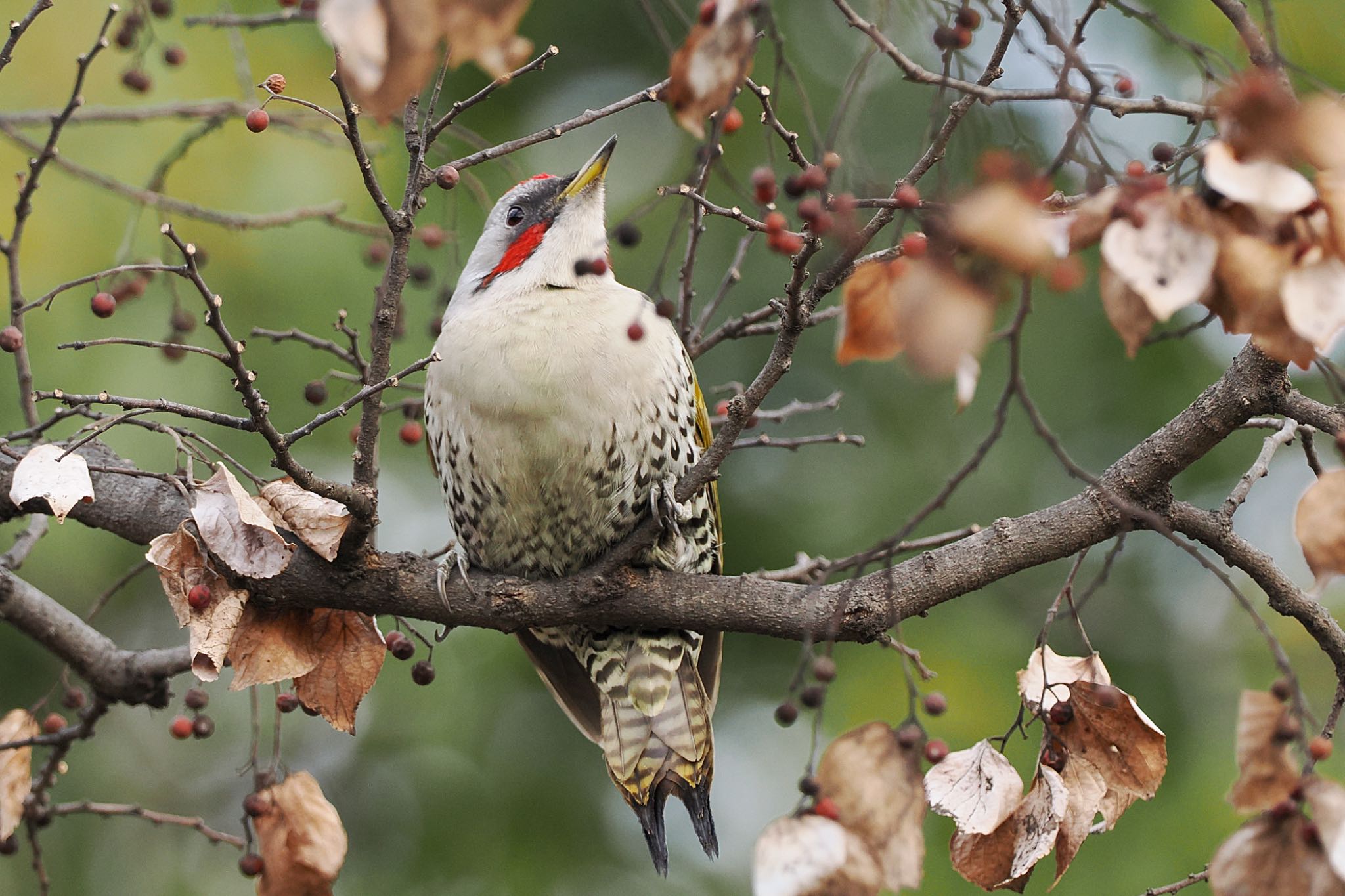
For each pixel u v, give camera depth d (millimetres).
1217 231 4141
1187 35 10070
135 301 10219
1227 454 12141
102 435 9875
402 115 8117
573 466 8336
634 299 8594
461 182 9664
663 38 7059
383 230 9312
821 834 4859
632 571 7453
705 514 8797
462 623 7348
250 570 6230
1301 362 4277
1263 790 4992
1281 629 11961
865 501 12016
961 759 6137
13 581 7941
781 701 12641
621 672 8758
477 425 8398
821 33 12062
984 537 7180
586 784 11820
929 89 11555
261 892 6934
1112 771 6230
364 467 6758
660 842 8578
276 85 6137
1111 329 11906
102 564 10641
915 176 5426
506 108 12703
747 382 12672
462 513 8812
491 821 11641
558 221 8875
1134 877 10234
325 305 10695
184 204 9180
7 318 10141
